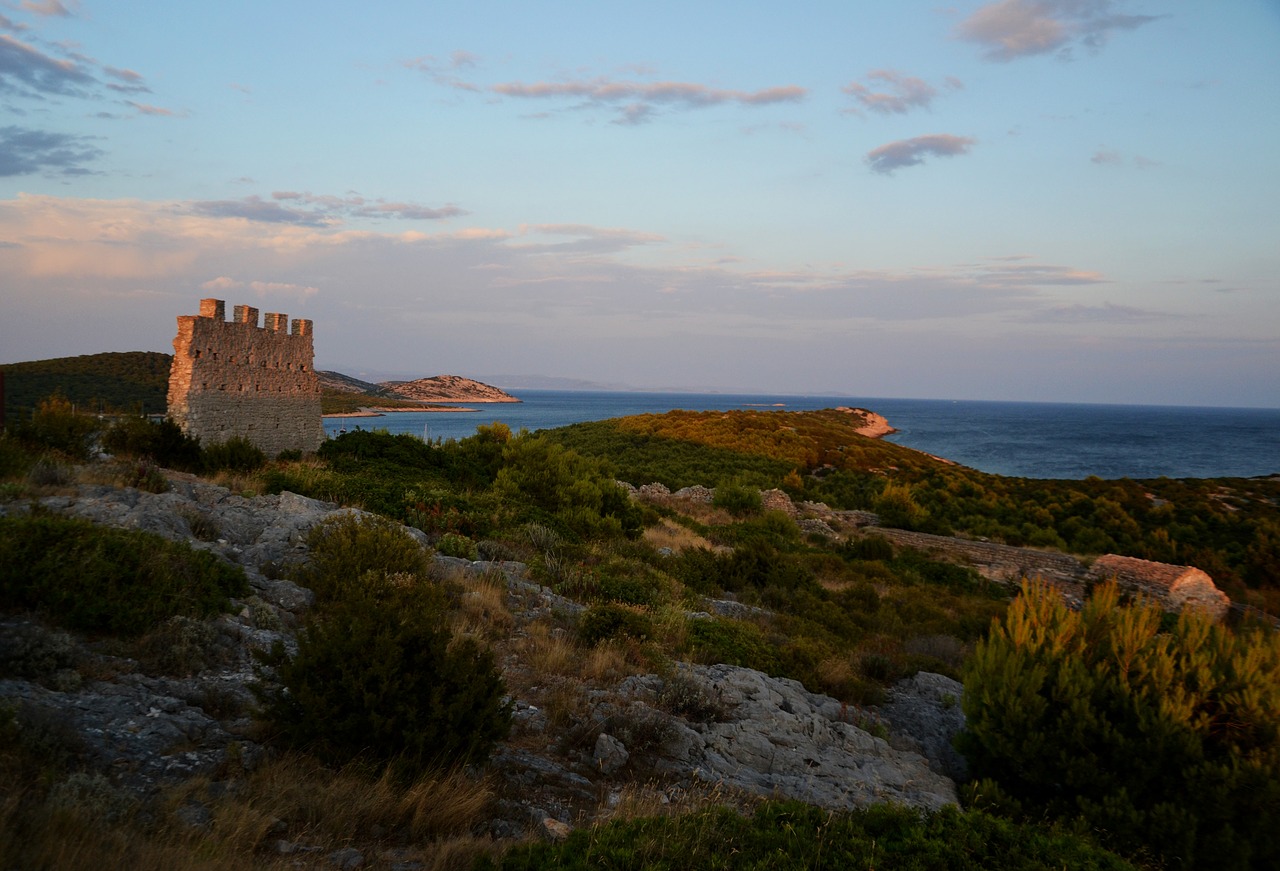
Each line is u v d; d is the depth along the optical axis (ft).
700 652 37.81
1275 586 101.30
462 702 19.75
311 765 18.76
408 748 19.43
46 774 14.80
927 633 56.75
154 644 23.43
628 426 272.92
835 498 158.81
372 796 17.54
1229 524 134.72
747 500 120.26
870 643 51.55
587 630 35.76
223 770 17.78
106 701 19.60
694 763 24.54
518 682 28.78
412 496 60.64
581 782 21.67
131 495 39.47
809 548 98.12
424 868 15.51
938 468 211.61
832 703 35.14
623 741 24.58
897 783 26.48
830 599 65.10
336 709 19.24
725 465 193.26
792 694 34.14
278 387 96.32
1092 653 27.12
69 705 18.83
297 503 48.24
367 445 89.10
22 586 23.29
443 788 18.20
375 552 36.06
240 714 21.12
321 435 107.24
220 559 32.04
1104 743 24.70
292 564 36.17
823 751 28.25
